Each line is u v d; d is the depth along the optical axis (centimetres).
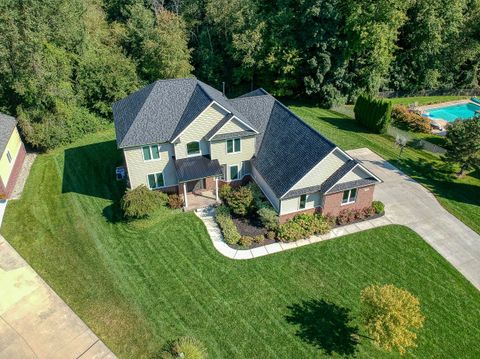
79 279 2342
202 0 5531
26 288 2277
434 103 5756
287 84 5216
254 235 2706
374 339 1872
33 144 3738
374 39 4716
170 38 4741
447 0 5066
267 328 2044
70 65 4328
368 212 2912
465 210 3036
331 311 2145
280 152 2948
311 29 4728
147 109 2989
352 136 4316
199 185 3200
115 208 2995
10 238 2670
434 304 2203
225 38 5481
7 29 3306
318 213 2848
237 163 3153
